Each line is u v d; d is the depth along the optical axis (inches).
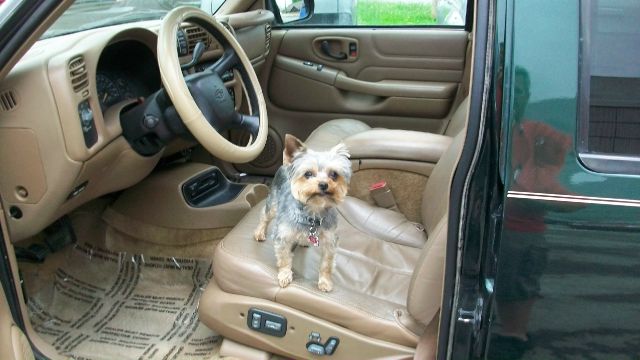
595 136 49.8
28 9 62.9
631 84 49.3
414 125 147.1
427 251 68.1
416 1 142.9
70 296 104.0
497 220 52.6
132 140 89.9
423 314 69.5
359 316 74.5
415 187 108.5
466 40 138.6
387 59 145.3
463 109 123.0
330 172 80.9
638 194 48.9
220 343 93.0
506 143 50.8
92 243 112.4
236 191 117.6
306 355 78.4
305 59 151.2
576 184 49.9
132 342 94.7
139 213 111.7
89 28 106.0
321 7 149.2
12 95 75.9
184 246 112.0
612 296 51.3
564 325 53.2
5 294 71.2
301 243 83.1
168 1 126.1
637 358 52.5
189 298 105.5
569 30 49.6
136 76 101.0
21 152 78.3
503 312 54.1
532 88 49.9
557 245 51.2
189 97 80.0
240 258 81.6
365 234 97.4
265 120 95.7
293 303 77.6
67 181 79.9
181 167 117.0
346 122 136.5
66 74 75.1
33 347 75.9
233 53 97.3
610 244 50.2
